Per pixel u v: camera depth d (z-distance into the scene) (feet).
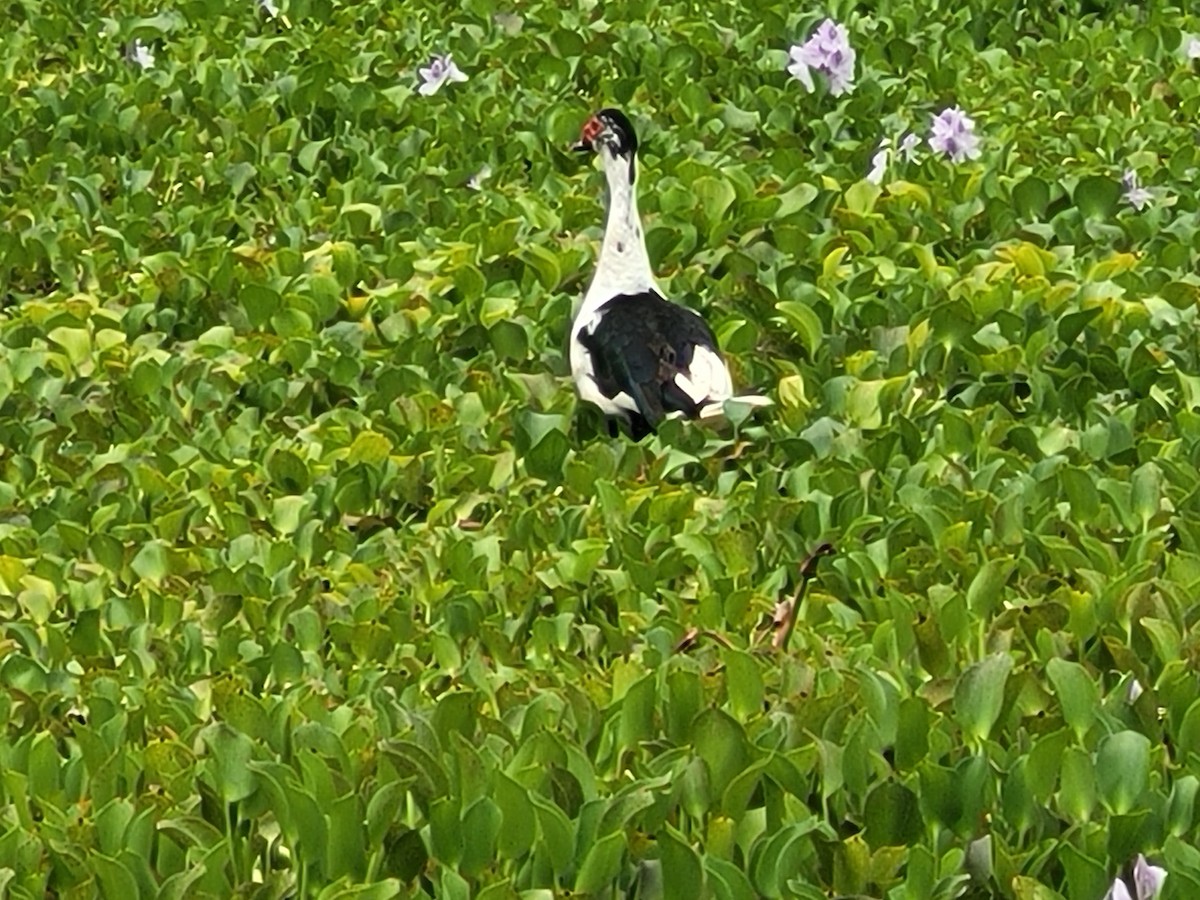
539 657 15.31
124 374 19.38
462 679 14.79
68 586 16.19
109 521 17.10
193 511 17.08
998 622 14.98
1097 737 13.74
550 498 17.15
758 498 16.69
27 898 12.80
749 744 13.43
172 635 15.67
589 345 18.08
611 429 18.28
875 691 13.82
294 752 13.75
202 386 18.93
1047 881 12.97
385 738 13.74
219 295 20.66
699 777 13.30
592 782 13.46
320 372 19.02
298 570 16.29
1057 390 18.13
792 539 16.20
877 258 20.33
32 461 17.87
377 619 15.55
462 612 15.42
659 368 17.78
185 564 16.47
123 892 12.89
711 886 12.75
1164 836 13.04
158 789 13.84
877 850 13.01
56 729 14.64
